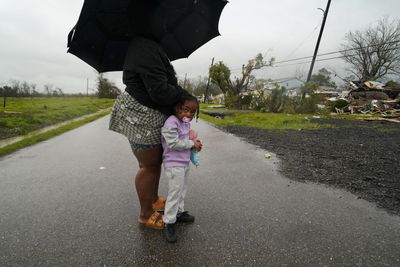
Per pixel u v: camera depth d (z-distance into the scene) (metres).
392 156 5.49
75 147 6.67
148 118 2.20
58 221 2.69
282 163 4.95
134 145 2.32
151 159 2.39
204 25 2.65
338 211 2.89
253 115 17.61
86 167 4.73
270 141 7.44
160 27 2.17
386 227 2.54
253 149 6.30
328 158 5.34
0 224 2.63
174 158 2.31
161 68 2.05
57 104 25.14
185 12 2.39
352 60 41.12
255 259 2.07
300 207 3.00
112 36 2.32
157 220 2.55
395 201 3.16
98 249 2.20
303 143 7.09
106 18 2.14
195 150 2.45
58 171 4.48
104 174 4.29
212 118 15.86
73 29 2.04
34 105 21.88
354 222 2.64
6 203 3.15
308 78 23.38
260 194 3.40
